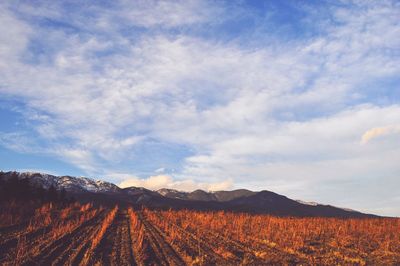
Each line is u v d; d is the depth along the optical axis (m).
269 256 29.39
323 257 29.70
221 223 56.44
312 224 53.84
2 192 71.94
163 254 29.34
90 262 24.89
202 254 29.48
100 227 49.16
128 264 24.95
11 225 42.66
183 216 73.56
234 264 25.92
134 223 55.03
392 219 60.62
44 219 51.81
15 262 23.48
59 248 29.84
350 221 56.59
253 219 62.44
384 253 32.22
